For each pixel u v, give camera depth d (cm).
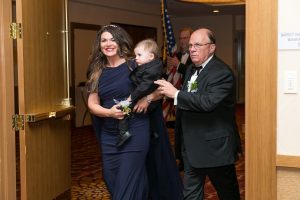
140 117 286
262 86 241
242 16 1404
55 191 335
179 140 304
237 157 299
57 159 339
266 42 238
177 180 310
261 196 247
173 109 545
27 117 284
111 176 294
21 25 281
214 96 266
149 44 282
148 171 313
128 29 1154
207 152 278
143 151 287
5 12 277
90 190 445
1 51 276
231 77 274
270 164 243
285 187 244
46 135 317
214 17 1409
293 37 233
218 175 287
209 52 279
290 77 236
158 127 299
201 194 296
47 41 323
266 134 243
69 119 352
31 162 293
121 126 281
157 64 281
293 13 232
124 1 1102
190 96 268
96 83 291
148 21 1244
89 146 720
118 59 289
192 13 1352
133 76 282
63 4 359
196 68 286
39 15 309
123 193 280
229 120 286
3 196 283
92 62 295
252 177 248
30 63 293
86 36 979
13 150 287
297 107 236
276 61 237
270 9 236
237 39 1420
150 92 279
